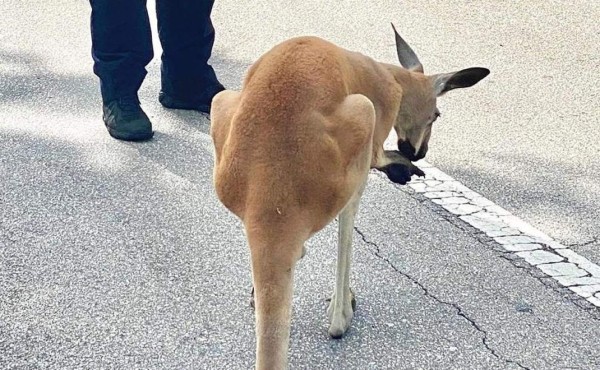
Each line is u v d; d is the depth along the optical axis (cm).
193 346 244
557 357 245
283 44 228
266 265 205
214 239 288
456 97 394
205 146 346
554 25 479
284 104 214
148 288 265
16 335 245
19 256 276
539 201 317
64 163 329
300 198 210
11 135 346
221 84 385
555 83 411
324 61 224
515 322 257
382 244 289
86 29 454
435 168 337
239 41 445
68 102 374
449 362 242
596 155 349
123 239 287
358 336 250
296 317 256
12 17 467
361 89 245
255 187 209
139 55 344
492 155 347
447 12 493
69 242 284
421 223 302
